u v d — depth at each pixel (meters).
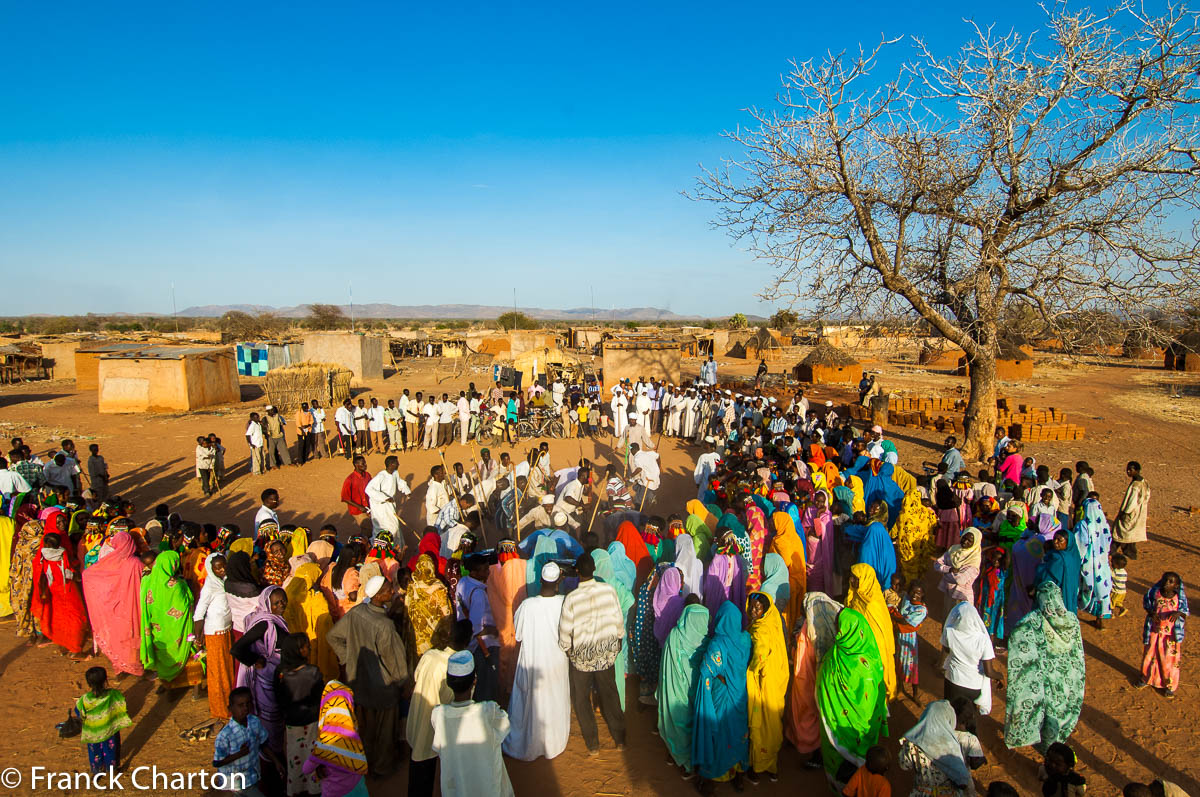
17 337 58.31
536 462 13.20
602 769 6.00
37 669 7.66
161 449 19.39
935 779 4.77
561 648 5.98
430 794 5.32
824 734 5.54
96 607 7.30
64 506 9.34
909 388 35.00
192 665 7.12
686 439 21.48
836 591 9.41
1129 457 18.47
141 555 7.64
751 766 5.73
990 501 9.20
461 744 4.78
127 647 7.31
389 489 11.02
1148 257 14.23
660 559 7.84
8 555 8.78
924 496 12.12
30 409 26.95
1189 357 44.72
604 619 6.02
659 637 6.47
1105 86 13.85
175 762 6.05
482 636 6.30
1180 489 15.16
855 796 4.88
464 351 61.38
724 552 7.17
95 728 5.66
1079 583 8.25
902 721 6.61
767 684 5.68
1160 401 30.88
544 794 5.64
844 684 5.41
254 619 5.95
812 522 8.77
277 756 5.50
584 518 10.84
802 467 11.39
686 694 5.82
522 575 6.84
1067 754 4.89
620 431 20.81
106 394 26.09
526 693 5.99
